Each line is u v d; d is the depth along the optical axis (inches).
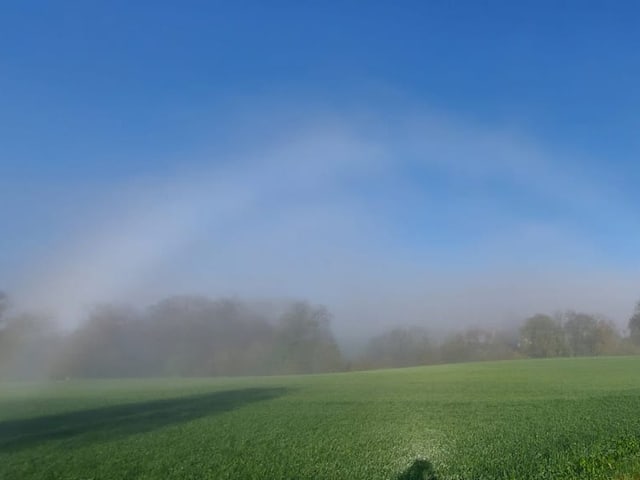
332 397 1204.5
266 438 713.0
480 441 641.0
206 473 542.9
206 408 1067.3
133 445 687.1
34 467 583.5
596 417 794.2
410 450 607.8
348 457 588.4
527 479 476.7
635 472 475.2
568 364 2091.5
